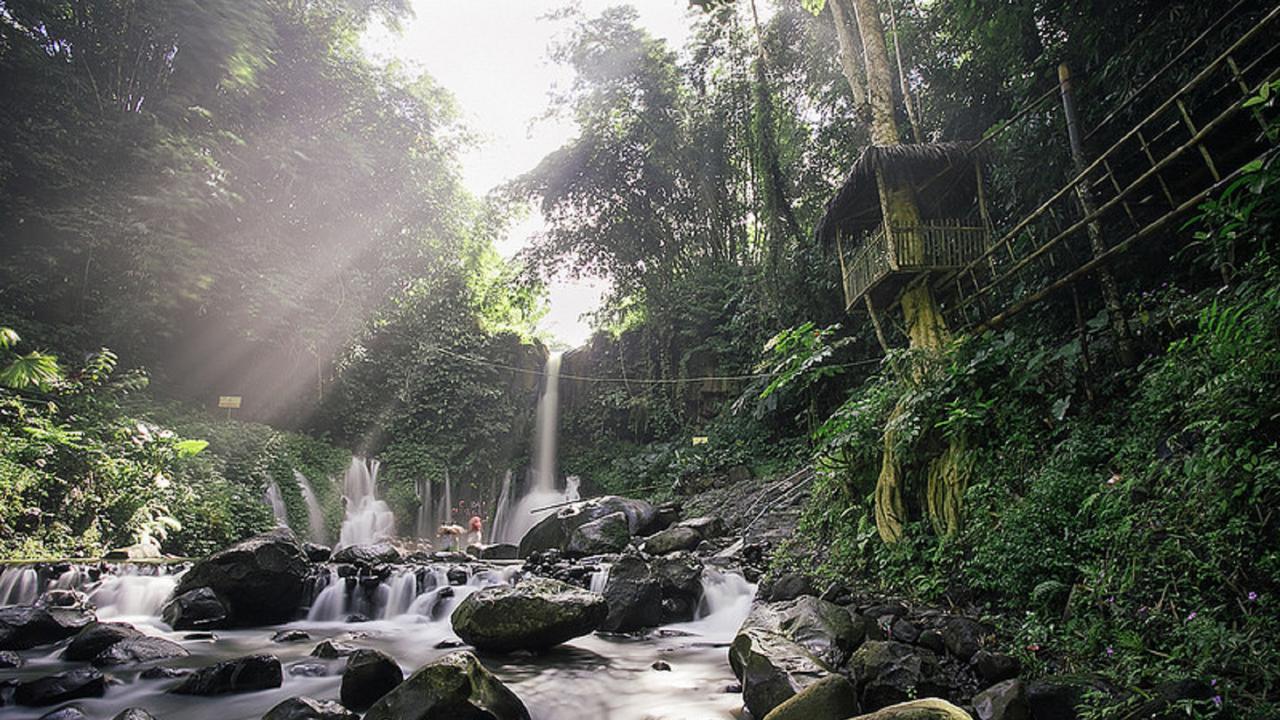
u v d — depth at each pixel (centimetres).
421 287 2233
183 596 739
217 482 1273
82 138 1390
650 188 2061
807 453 1366
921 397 659
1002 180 817
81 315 1399
